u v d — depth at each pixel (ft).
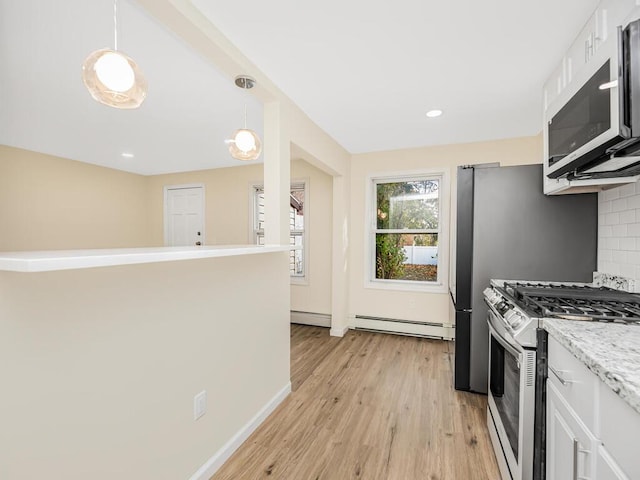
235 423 5.68
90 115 8.93
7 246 11.83
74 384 3.14
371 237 12.82
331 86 7.05
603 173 4.92
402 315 12.12
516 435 4.45
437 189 12.05
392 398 7.37
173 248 4.46
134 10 4.72
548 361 3.91
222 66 5.74
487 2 4.56
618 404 2.39
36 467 2.83
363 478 4.95
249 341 6.11
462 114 8.64
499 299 5.57
